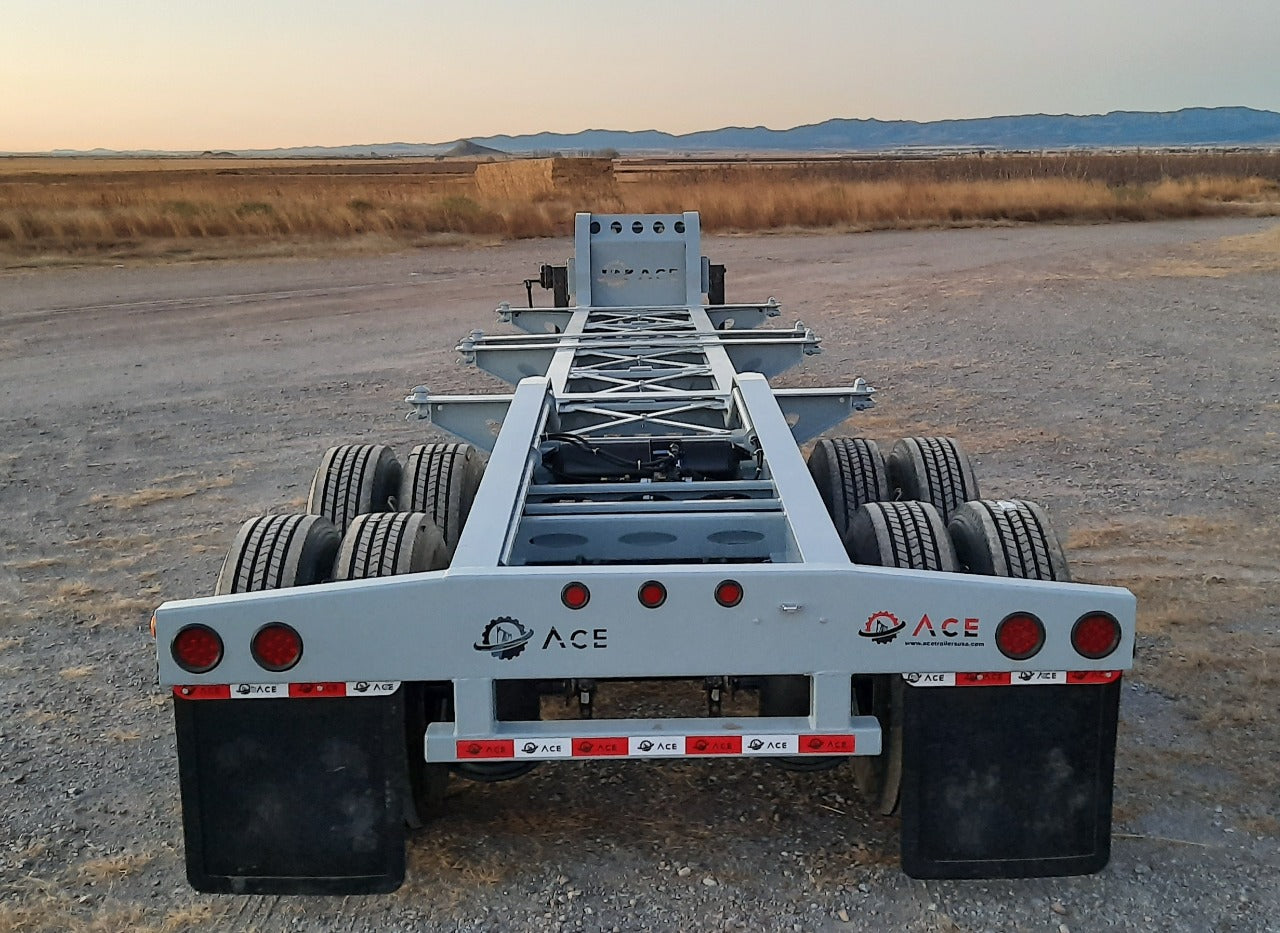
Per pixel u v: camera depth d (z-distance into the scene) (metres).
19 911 3.52
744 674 3.20
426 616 3.17
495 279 21.55
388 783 3.28
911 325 15.60
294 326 16.27
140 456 9.32
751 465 5.03
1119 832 3.85
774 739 3.26
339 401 11.27
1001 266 23.09
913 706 3.26
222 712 3.26
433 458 5.20
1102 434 9.52
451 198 32.84
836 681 3.21
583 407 5.78
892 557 3.56
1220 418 10.05
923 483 4.86
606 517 4.02
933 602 3.18
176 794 4.24
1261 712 4.70
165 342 15.00
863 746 3.25
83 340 15.19
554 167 35.72
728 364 6.76
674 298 9.95
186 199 32.00
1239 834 3.83
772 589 3.16
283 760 3.28
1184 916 3.41
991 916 3.42
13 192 37.72
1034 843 3.33
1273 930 3.34
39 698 5.06
